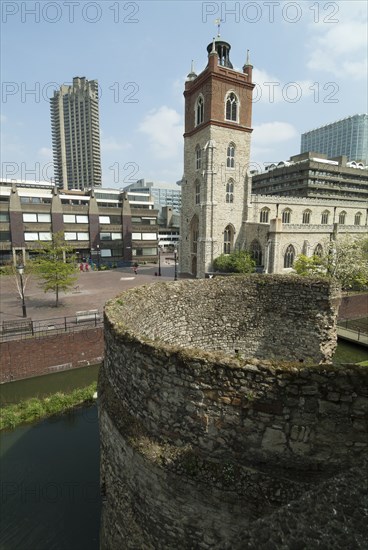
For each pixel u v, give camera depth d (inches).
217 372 186.9
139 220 2463.1
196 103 1620.3
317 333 427.5
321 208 2003.0
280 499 173.2
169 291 409.4
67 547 349.1
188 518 201.9
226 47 1539.1
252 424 181.6
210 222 1567.4
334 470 167.0
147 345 215.2
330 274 1272.1
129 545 243.1
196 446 199.8
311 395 168.1
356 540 102.0
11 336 714.2
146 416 222.7
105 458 277.1
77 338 750.5
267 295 454.0
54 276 1046.4
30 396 657.0
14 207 1921.8
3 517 385.1
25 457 487.5
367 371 160.7
